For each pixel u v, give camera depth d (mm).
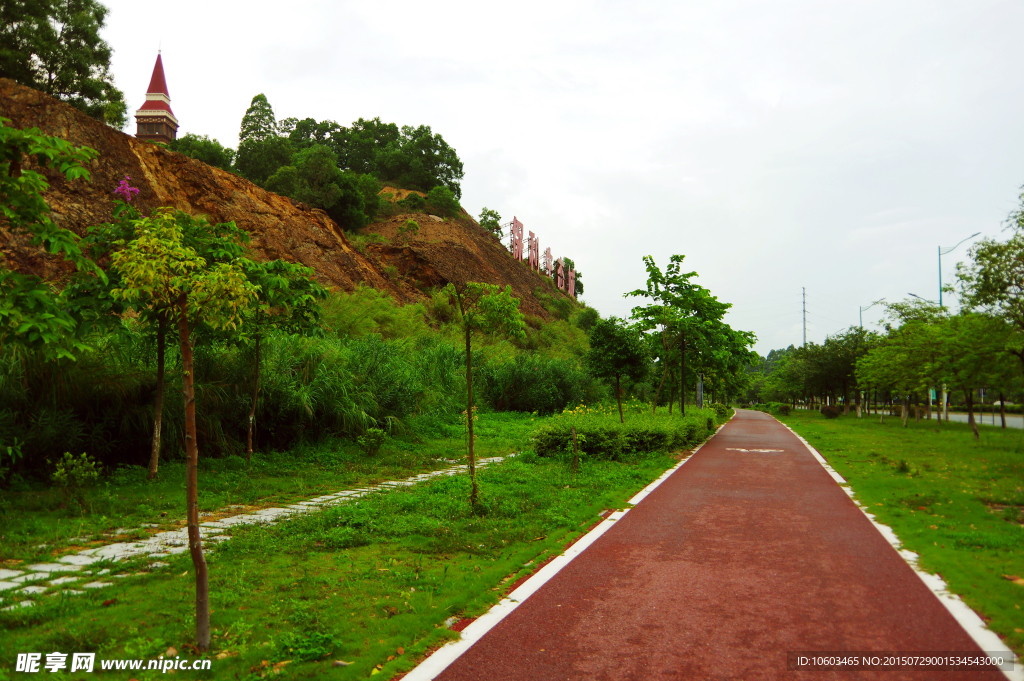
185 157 30359
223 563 6070
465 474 12070
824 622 4531
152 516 8125
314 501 9594
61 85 33531
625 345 17188
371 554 6523
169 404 11680
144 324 10945
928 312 30219
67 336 6371
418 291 42844
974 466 13734
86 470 9094
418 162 82000
